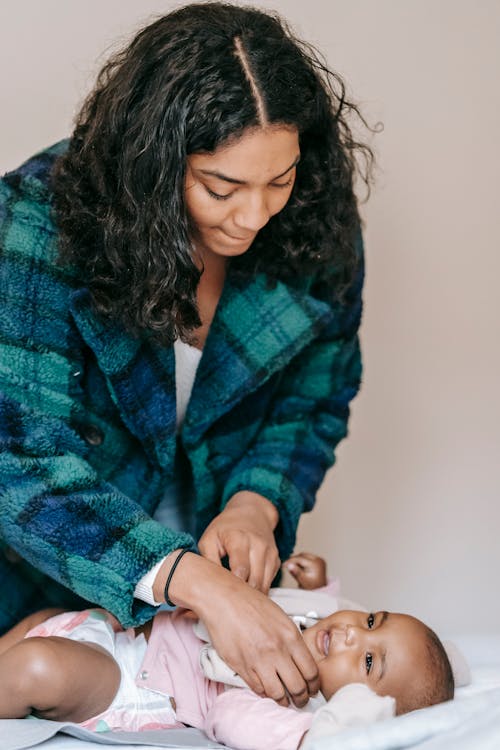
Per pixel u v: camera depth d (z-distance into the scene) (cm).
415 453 261
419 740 112
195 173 134
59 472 140
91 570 136
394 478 261
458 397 260
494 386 259
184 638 150
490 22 250
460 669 157
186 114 131
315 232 159
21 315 145
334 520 262
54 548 137
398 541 262
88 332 147
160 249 138
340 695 130
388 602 262
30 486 139
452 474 261
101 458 158
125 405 153
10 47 234
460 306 257
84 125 148
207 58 131
